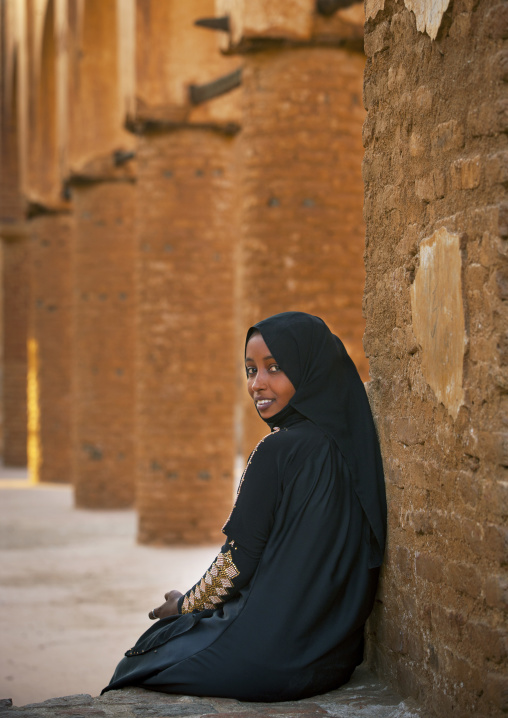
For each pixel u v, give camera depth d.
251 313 8.24
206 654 3.00
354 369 3.38
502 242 2.42
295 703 2.96
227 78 9.95
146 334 10.98
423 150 2.92
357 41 8.15
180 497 10.86
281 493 3.07
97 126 13.76
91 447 14.19
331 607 3.08
